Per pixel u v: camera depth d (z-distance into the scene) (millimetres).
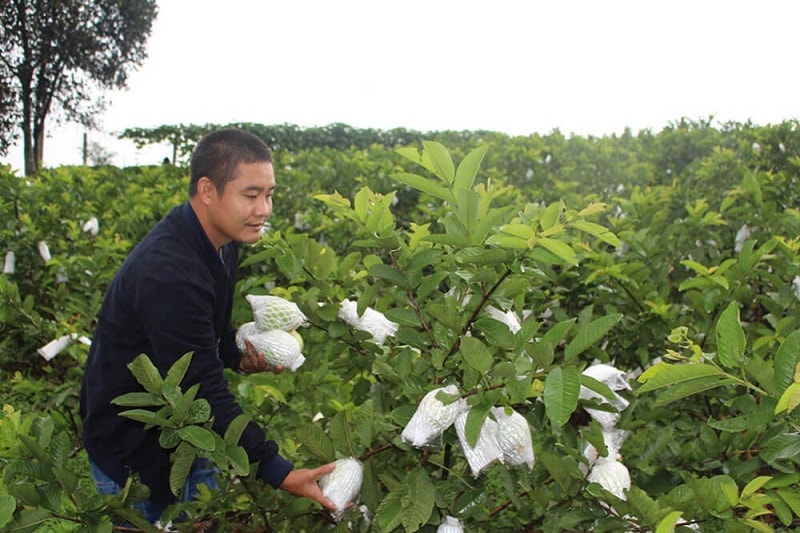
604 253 3309
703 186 5609
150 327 2031
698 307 2914
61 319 3572
